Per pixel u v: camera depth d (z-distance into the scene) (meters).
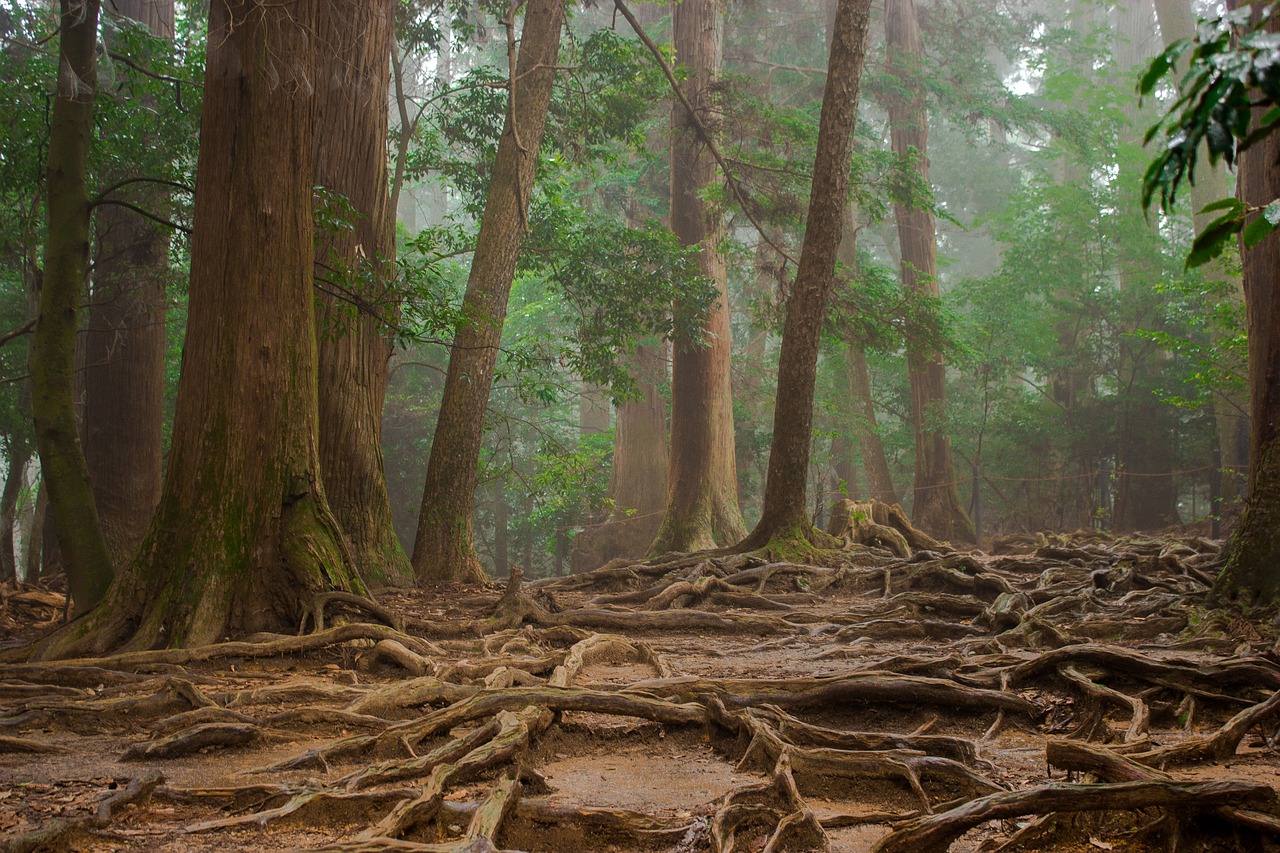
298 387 9.19
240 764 4.93
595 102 18.66
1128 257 27.86
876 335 20.62
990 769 4.62
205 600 8.31
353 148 12.59
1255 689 5.69
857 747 4.77
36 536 17.53
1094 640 8.62
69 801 4.18
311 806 3.89
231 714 5.52
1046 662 6.27
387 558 12.60
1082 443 27.98
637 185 26.98
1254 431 8.80
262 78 9.05
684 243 21.45
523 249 18.47
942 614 11.12
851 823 3.93
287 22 9.11
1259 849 3.25
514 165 15.15
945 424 27.45
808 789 4.38
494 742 4.57
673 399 20.78
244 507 8.71
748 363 30.20
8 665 6.98
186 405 8.91
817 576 13.75
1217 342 21.61
